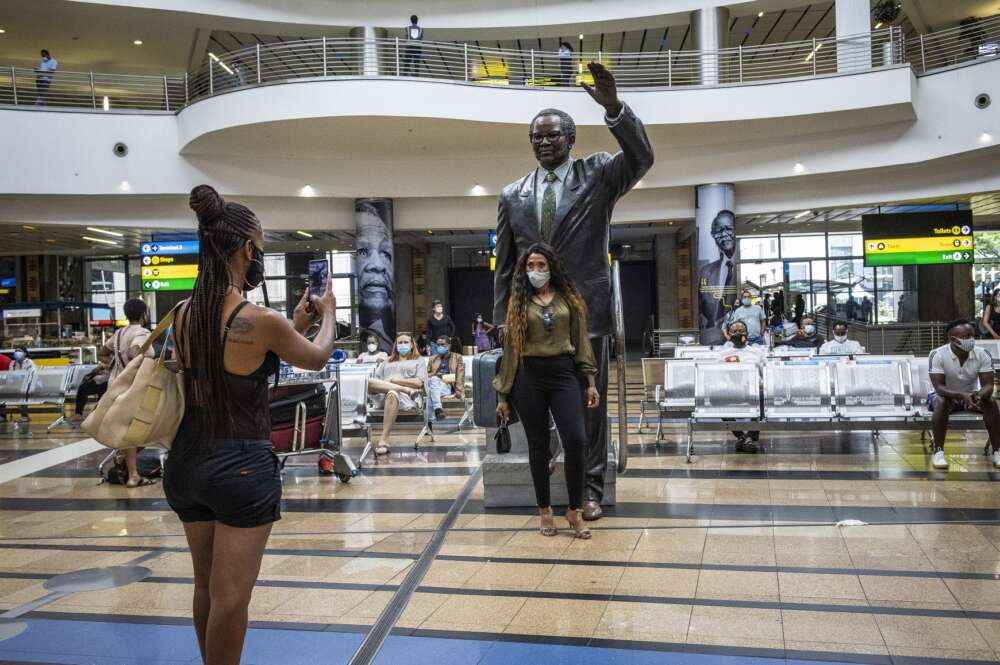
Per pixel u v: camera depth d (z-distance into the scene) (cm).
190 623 339
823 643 297
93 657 304
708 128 1720
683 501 547
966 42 2064
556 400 448
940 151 1644
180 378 223
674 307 2677
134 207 1809
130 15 1814
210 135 1670
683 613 333
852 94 1605
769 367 734
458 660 292
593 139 1777
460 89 1608
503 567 405
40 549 472
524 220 487
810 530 460
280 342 219
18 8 1795
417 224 1952
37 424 1177
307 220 1912
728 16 1898
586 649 299
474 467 714
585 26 1969
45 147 1688
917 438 814
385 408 812
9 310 2161
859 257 2466
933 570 379
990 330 1309
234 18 1853
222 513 217
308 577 398
